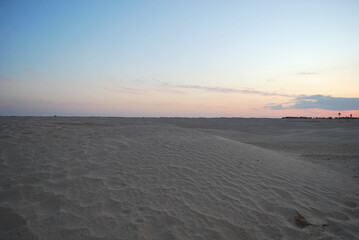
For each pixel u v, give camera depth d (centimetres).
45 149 636
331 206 423
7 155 566
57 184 424
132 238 297
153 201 389
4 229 303
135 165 540
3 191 391
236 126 3525
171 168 536
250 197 429
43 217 330
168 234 310
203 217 353
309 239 317
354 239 318
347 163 858
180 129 1204
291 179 556
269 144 1436
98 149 652
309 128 2989
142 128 1167
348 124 3600
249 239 312
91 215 341
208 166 569
